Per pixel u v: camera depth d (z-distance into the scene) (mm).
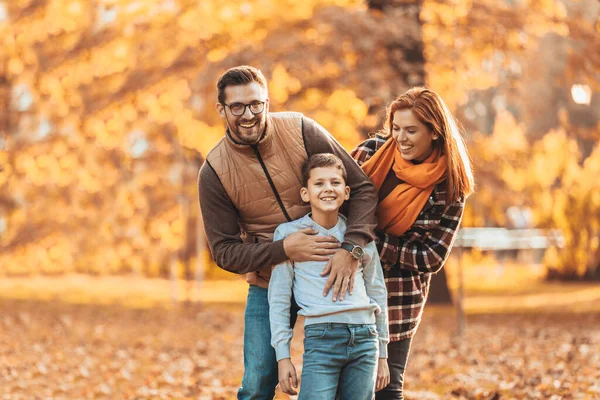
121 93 20438
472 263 34562
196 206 23531
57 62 21422
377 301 5637
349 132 19109
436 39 19562
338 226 5676
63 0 21641
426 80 19203
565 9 20438
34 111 22453
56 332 16406
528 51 20719
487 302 23922
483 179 20391
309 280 5473
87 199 22594
